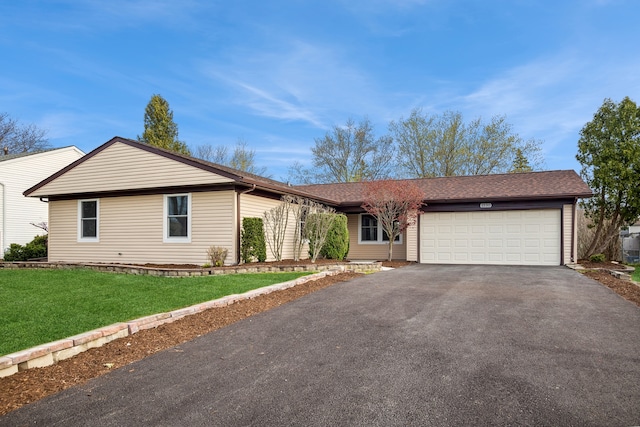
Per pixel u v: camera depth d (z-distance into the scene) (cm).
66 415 320
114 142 1409
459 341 502
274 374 404
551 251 1398
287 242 1436
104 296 750
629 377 388
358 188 1956
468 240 1489
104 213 1434
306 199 1410
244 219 1242
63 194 1478
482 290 848
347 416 315
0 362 389
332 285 916
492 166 2922
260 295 775
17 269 1262
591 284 924
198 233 1281
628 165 1454
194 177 1276
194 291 796
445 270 1232
